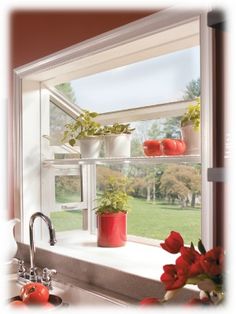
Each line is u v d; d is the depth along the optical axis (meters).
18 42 2.36
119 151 1.96
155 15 1.56
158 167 2.01
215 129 1.34
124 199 2.12
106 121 2.27
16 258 2.36
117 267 1.71
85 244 2.19
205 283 1.02
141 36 1.64
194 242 1.82
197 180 1.82
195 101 1.79
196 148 1.58
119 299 1.58
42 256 2.14
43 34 2.17
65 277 1.93
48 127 2.47
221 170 1.14
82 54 1.94
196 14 1.41
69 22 2.00
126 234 2.12
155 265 1.72
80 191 2.46
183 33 1.58
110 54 1.90
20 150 2.36
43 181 2.41
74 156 2.41
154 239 2.04
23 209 2.35
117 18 1.74
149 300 1.11
